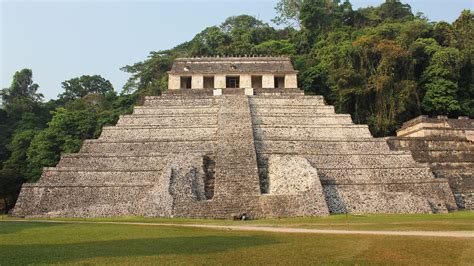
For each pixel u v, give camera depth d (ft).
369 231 68.39
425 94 189.26
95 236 62.54
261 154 128.77
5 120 247.09
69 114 179.22
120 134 144.46
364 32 239.50
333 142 137.69
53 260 44.16
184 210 100.42
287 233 66.13
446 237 58.80
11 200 163.02
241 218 96.48
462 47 205.26
